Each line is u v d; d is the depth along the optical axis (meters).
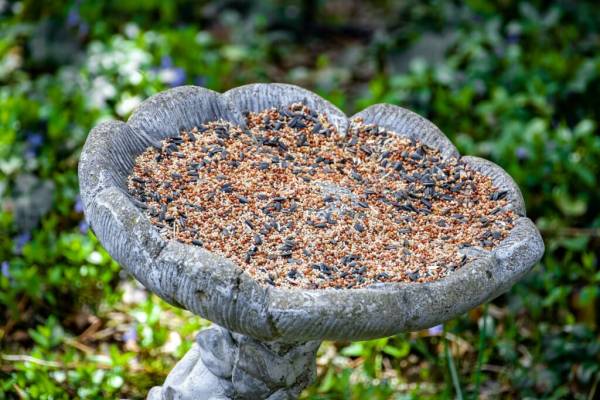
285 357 2.82
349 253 2.63
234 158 2.99
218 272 2.31
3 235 4.55
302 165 3.03
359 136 3.22
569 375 4.15
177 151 2.99
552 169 5.09
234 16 6.91
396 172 3.05
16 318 4.25
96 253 4.28
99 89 5.24
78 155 4.95
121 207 2.46
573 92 5.75
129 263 2.44
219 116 3.17
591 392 4.07
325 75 6.30
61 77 5.59
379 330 2.34
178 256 2.35
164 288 2.38
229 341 2.83
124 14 6.61
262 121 3.20
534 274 4.52
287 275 2.50
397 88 5.79
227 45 6.66
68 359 3.94
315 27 7.22
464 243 2.71
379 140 3.21
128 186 2.77
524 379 4.13
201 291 2.32
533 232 2.72
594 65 5.83
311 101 3.26
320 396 3.93
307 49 6.95
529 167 5.12
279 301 2.29
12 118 5.04
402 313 2.35
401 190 2.96
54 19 6.11
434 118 5.63
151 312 4.03
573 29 6.52
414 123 3.22
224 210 2.74
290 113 3.24
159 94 3.07
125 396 3.89
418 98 5.65
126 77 5.29
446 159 3.14
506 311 4.54
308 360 2.88
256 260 2.55
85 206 2.61
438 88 5.70
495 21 6.38
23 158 4.89
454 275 2.46
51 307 4.37
